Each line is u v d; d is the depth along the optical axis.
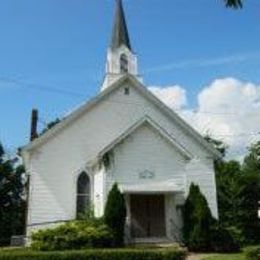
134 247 27.09
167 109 33.34
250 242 36.12
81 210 30.64
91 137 31.75
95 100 32.25
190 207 28.52
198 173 32.50
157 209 30.16
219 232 27.83
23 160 32.94
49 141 31.06
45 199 30.25
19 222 50.97
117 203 27.39
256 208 40.53
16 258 21.20
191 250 27.70
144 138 29.89
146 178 29.38
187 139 33.16
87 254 21.56
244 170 43.19
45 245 25.19
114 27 39.16
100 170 29.62
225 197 40.56
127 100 33.00
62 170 30.86
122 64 37.75
